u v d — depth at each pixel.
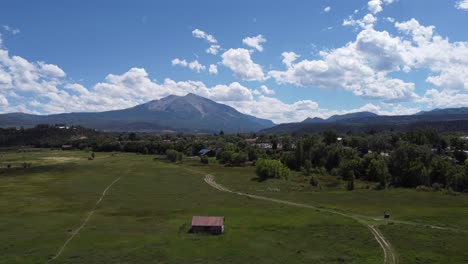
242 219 87.94
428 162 153.50
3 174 167.62
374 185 142.12
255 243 70.25
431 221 85.62
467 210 96.81
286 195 121.88
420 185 138.62
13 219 88.50
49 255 63.88
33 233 76.81
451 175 140.12
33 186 138.38
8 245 68.88
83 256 63.62
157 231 78.56
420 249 66.50
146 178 158.38
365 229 78.50
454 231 77.50
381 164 152.38
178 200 113.12
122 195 121.31
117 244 69.56
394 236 73.56
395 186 140.88
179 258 63.00
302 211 96.56
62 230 79.31
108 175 165.50
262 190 131.25
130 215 93.25
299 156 191.38
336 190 132.50
